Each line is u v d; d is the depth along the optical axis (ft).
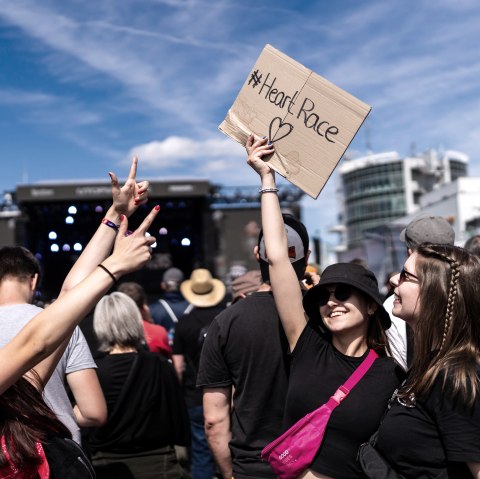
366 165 380.37
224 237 49.70
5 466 6.54
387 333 10.89
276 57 9.78
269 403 9.91
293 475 8.40
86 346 11.06
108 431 12.80
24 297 10.17
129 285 19.72
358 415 8.25
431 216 12.28
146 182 8.79
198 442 20.08
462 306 7.32
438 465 7.13
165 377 13.25
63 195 47.37
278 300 9.24
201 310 20.59
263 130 9.71
